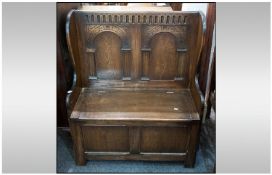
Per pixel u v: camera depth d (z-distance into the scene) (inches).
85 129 85.6
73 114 83.4
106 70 95.5
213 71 102.0
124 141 87.8
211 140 106.3
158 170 92.8
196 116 82.6
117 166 94.6
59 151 100.8
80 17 87.0
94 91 95.9
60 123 107.6
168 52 92.2
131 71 95.5
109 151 90.3
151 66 94.7
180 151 89.4
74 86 86.5
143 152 90.0
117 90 96.8
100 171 92.2
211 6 97.3
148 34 89.4
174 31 88.8
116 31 89.2
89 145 89.2
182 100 91.2
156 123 81.8
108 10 90.0
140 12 86.1
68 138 107.5
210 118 114.0
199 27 84.9
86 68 94.9
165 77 96.3
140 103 89.2
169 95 94.2
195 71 87.1
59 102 102.9
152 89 97.4
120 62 94.1
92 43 90.8
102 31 89.2
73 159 97.3
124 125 83.0
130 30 89.0
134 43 90.8
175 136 86.2
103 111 84.7
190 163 91.4
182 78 96.3
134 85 97.4
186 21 87.2
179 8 117.9
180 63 93.9
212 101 104.3
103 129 85.4
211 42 100.7
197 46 86.0
